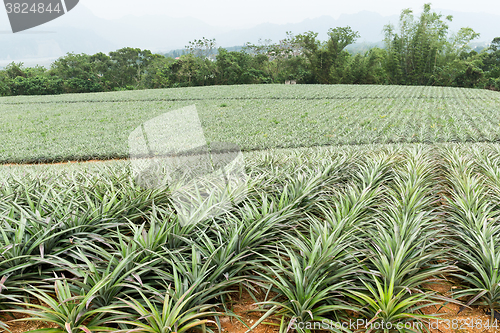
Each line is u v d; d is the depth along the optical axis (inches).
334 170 195.8
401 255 93.3
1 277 90.8
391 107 981.2
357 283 98.9
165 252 98.7
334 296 92.0
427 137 534.6
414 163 216.5
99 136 714.8
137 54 3075.8
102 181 161.5
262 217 124.8
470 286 104.7
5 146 636.7
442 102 1073.5
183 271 91.7
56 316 77.2
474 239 120.6
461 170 202.2
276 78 2684.5
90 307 85.0
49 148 604.4
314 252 96.0
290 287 92.7
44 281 94.9
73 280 81.5
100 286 78.1
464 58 2625.5
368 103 1077.8
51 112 1077.8
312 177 170.4
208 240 103.5
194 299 87.7
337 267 101.2
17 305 90.9
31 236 103.3
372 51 2385.6
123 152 545.0
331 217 136.2
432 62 2340.1
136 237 103.2
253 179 159.9
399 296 82.4
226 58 2536.9
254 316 94.5
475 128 599.2
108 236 111.0
